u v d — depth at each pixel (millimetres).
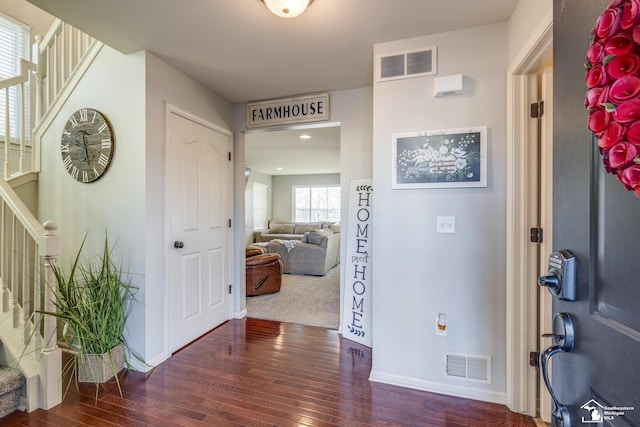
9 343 1847
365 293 2639
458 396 1907
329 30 1932
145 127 2186
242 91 2920
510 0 1654
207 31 1947
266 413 1726
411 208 2016
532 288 1742
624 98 514
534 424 1659
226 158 3148
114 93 2264
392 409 1774
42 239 1828
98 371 2016
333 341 2715
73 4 1687
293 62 2354
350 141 2848
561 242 742
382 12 1750
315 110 2938
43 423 1634
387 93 2057
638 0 488
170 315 2412
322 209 9266
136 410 1745
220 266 3076
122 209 2242
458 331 1934
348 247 2814
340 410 1760
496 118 1855
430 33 1958
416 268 2008
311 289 4500
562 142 739
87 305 2029
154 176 2262
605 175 584
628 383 512
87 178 2316
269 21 1845
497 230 1860
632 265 511
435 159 1958
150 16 1797
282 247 5637
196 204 2713
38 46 2578
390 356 2061
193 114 2646
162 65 2330
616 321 545
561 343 693
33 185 2492
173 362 2309
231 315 3264
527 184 1745
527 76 1740
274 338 2764
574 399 671
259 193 8883
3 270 2039
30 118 2725
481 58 1879
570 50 706
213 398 1861
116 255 2260
